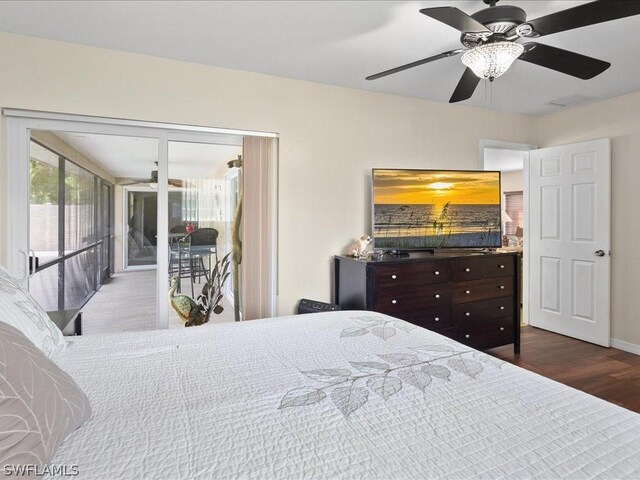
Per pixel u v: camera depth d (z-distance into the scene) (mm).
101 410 988
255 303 3164
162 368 1276
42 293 2645
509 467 780
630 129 3537
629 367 3207
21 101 2426
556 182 4090
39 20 2248
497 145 4121
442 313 3221
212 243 3088
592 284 3785
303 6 2094
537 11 2123
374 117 3520
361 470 768
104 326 2861
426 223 3523
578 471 768
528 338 3971
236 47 2596
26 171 2539
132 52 2674
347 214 3441
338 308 3014
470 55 1973
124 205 2863
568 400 1062
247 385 1150
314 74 3080
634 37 2430
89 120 2617
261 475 748
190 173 3016
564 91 3475
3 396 706
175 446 838
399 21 2244
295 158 3213
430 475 754
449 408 1016
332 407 1019
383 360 1345
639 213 3492
